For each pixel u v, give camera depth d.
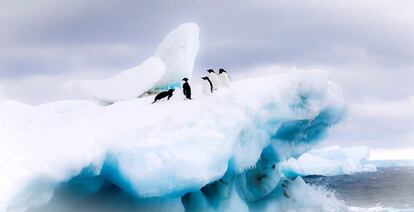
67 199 18.19
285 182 25.66
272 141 24.19
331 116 25.41
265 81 24.52
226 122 19.80
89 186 18.38
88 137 17.16
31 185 14.27
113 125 19.06
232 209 21.31
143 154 17.81
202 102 20.89
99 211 19.14
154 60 29.06
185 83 22.62
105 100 28.47
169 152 18.12
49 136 17.64
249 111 20.88
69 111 25.73
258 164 24.95
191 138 18.86
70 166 15.44
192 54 30.02
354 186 65.88
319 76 23.22
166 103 22.59
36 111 22.44
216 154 18.80
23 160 14.78
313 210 24.39
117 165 17.83
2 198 13.25
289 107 22.83
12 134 18.38
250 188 24.61
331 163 66.56
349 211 26.08
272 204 24.33
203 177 18.05
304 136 25.70
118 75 29.59
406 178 83.19
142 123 19.03
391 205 41.28
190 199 21.34
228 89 22.70
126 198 19.89
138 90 27.86
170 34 31.22
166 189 17.91
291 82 22.83
